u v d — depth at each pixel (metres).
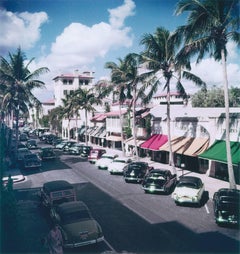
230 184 21.73
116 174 30.58
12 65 35.84
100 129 61.94
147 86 29.48
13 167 33.94
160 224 15.56
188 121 32.56
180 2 20.72
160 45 29.20
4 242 12.82
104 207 18.72
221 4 21.69
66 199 16.55
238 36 21.62
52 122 94.75
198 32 21.95
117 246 12.76
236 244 12.91
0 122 30.05
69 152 47.53
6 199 14.23
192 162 32.72
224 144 26.31
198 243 13.05
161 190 21.80
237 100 67.44
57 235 12.76
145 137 42.56
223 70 22.19
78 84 100.69
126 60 38.31
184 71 28.16
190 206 19.00
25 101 37.62
